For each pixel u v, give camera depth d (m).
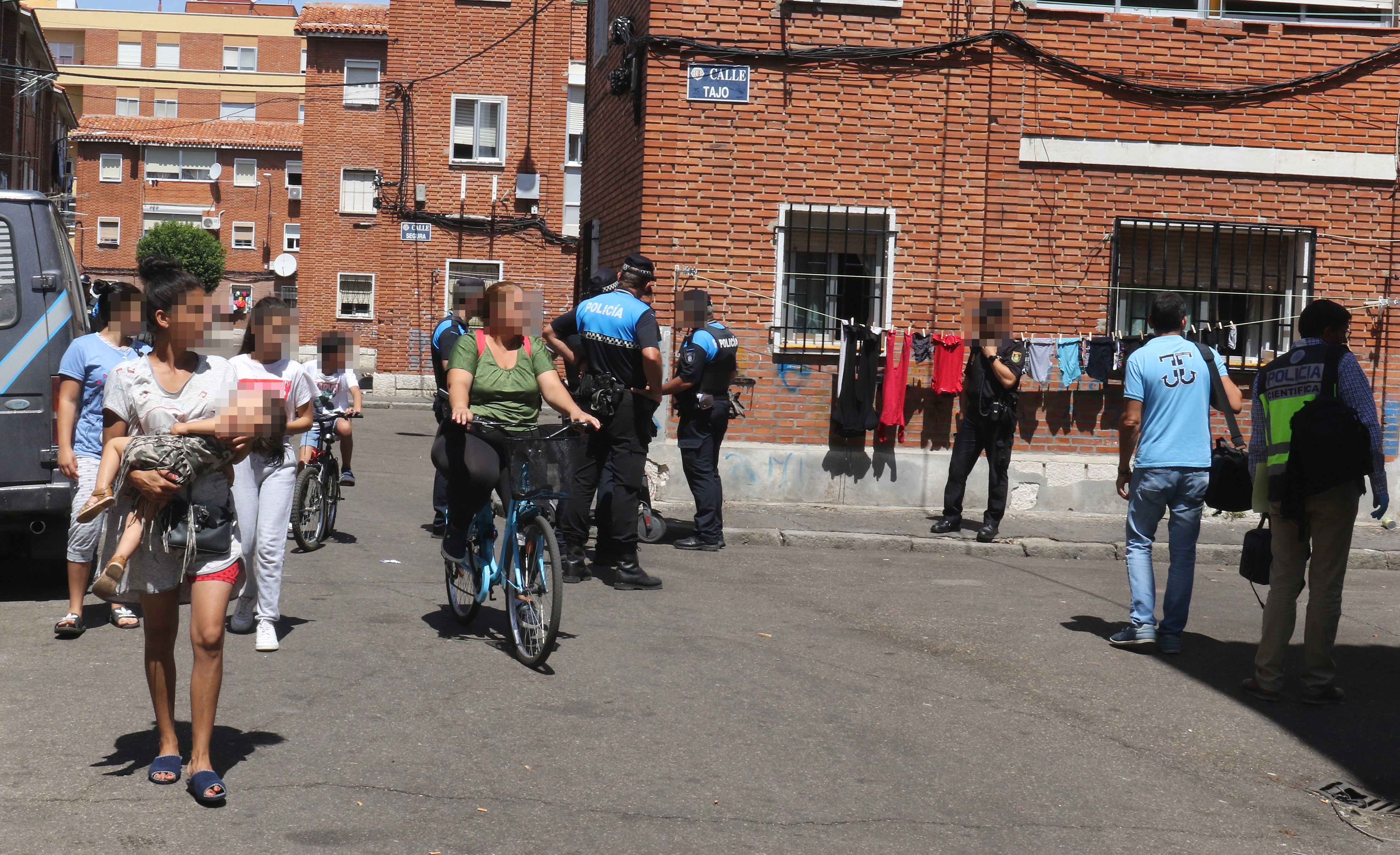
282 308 6.72
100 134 56.25
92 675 6.08
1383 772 5.52
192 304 4.56
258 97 75.44
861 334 11.98
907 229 12.43
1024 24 12.47
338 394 10.80
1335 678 7.05
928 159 12.41
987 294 12.51
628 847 4.27
